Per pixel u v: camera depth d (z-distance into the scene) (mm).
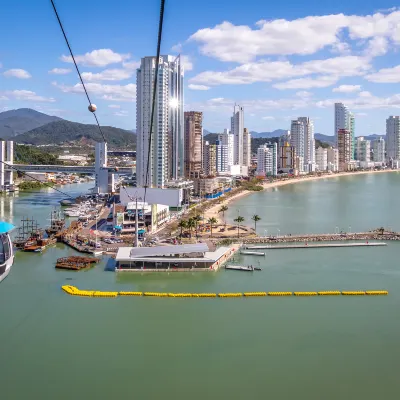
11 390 81000
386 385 83125
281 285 135125
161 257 150125
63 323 107562
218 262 155250
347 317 111562
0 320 108688
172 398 79125
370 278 142000
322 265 157000
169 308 117250
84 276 143750
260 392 80875
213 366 89125
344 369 88062
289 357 92312
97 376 85625
